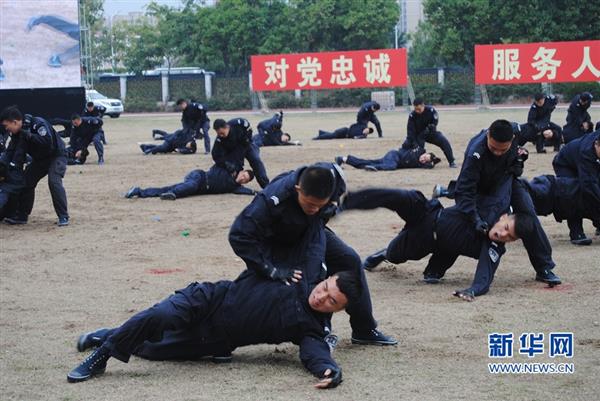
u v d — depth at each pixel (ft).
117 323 23.47
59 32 129.39
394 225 38.06
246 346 21.49
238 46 176.04
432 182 51.31
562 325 22.58
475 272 28.78
